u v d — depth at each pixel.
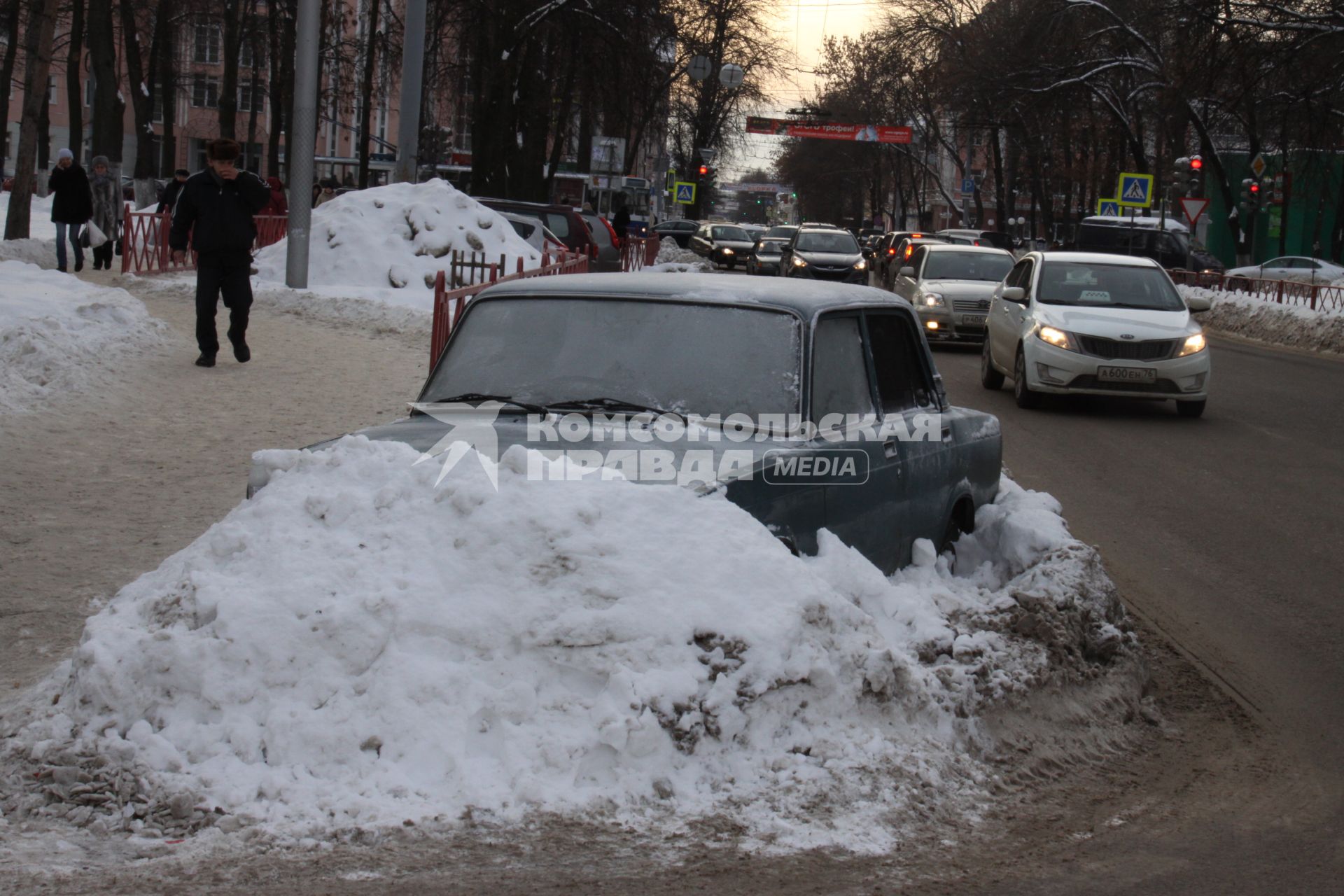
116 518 7.56
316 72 20.06
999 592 5.82
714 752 3.95
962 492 6.38
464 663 3.99
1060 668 5.32
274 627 4.02
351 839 3.54
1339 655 6.42
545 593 4.09
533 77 39.06
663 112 46.41
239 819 3.61
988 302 22.27
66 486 8.23
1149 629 6.73
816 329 5.29
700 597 4.12
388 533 4.29
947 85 54.03
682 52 46.31
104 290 16.42
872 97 75.75
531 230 24.98
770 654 4.08
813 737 4.09
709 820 3.75
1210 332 31.77
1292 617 7.06
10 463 8.73
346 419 11.13
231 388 12.28
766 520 4.61
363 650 3.97
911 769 4.15
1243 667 6.18
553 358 5.32
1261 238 56.62
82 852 3.50
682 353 5.22
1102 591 5.98
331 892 3.29
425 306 20.16
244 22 52.91
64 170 20.80
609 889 3.37
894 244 44.69
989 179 84.88
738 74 52.00
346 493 4.45
